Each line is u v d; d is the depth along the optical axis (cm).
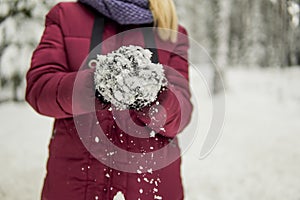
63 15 155
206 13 2716
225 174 538
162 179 150
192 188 480
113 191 145
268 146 711
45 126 794
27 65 943
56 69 145
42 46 152
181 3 1418
